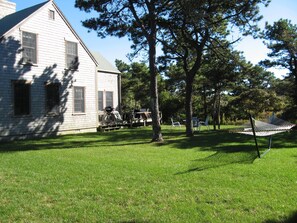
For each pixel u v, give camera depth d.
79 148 11.53
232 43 17.16
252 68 21.72
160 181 6.04
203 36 16.33
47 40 17.80
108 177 6.42
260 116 27.30
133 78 40.66
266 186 5.51
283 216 4.07
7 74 15.75
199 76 26.58
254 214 4.18
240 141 12.44
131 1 14.17
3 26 16.91
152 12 13.81
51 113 17.92
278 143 11.62
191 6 13.01
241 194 5.06
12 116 15.92
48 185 5.84
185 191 5.32
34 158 9.05
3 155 9.71
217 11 16.02
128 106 37.31
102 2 14.16
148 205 4.65
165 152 10.00
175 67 29.84
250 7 15.23
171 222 3.99
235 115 30.20
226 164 7.54
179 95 33.97
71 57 19.34
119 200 4.90
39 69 17.33
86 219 4.16
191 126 16.09
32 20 16.95
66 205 4.71
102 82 23.66
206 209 4.40
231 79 21.67
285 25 22.19
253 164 7.50
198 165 7.53
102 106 23.59
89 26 14.91
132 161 8.32
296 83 23.25
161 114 30.72
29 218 4.23
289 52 22.38
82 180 6.19
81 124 19.92
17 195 5.23
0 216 4.30
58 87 18.44
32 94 16.94
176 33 17.44
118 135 17.30
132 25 15.66
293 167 7.09
